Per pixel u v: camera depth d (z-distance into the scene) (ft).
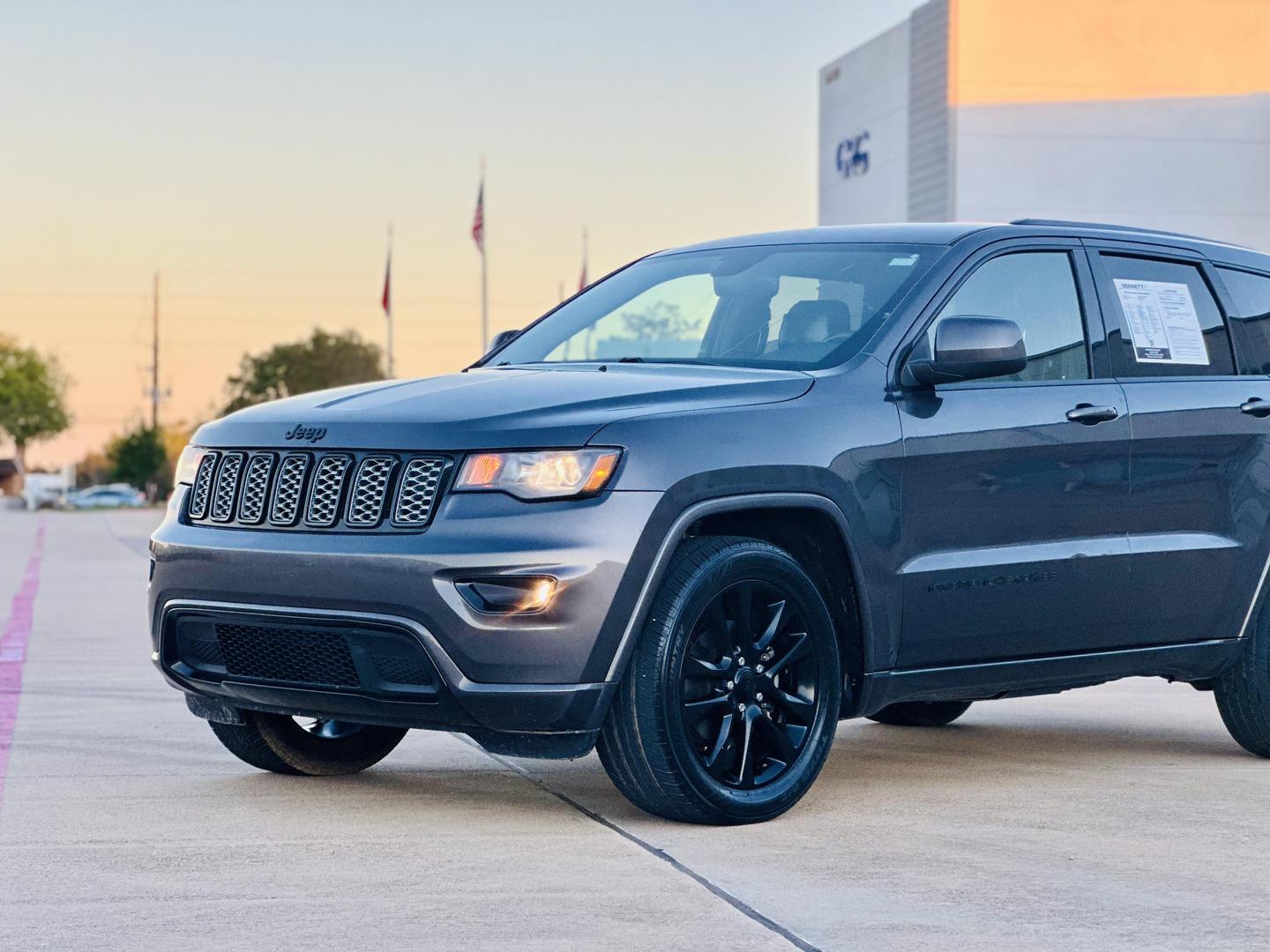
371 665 14.92
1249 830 15.64
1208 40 122.01
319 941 11.69
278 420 15.89
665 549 14.67
